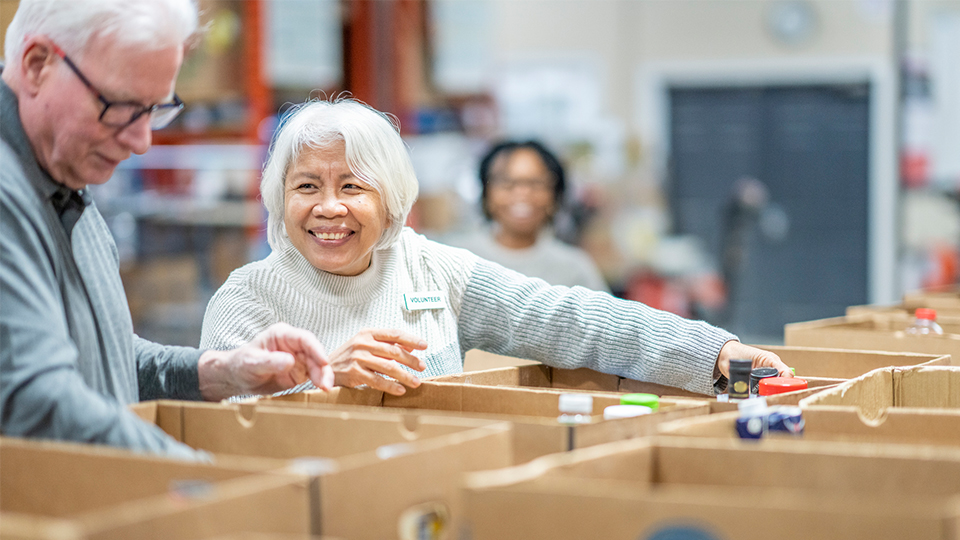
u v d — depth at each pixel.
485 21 5.37
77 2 1.17
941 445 1.13
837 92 7.18
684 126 7.54
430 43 5.12
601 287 3.31
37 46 1.19
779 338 7.23
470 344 1.85
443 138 5.23
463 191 5.19
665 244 6.98
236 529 0.80
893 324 2.21
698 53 7.37
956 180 6.75
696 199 7.55
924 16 6.74
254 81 3.76
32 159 1.21
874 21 6.99
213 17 3.66
